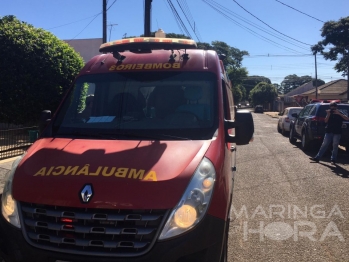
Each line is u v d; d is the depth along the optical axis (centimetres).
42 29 1580
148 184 306
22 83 1435
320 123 1258
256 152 1325
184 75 450
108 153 349
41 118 443
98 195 301
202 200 310
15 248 313
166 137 387
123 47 521
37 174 330
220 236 320
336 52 3719
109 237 295
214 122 406
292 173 955
